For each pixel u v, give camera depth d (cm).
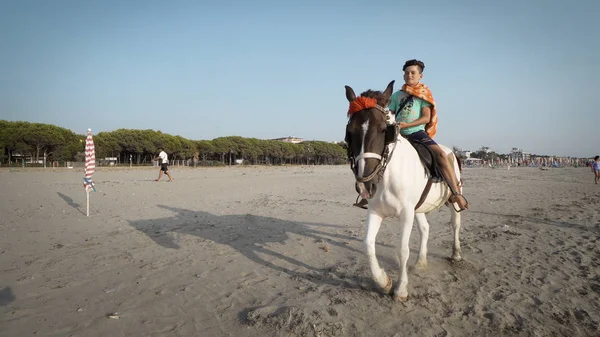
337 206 1223
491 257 623
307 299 426
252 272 530
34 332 345
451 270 547
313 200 1381
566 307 423
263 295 444
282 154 9706
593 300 443
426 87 476
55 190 1578
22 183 1958
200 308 406
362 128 356
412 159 418
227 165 8119
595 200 1473
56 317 377
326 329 352
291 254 627
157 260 582
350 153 387
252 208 1159
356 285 476
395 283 466
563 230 858
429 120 468
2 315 379
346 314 389
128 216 988
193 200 1340
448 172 450
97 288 459
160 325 365
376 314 392
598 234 812
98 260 577
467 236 785
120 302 418
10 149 5025
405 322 377
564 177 3403
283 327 354
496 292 464
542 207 1257
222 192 1622
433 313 400
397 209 405
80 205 1168
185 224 880
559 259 613
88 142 995
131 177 2631
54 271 520
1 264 547
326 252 642
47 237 726
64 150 5453
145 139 6438
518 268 562
